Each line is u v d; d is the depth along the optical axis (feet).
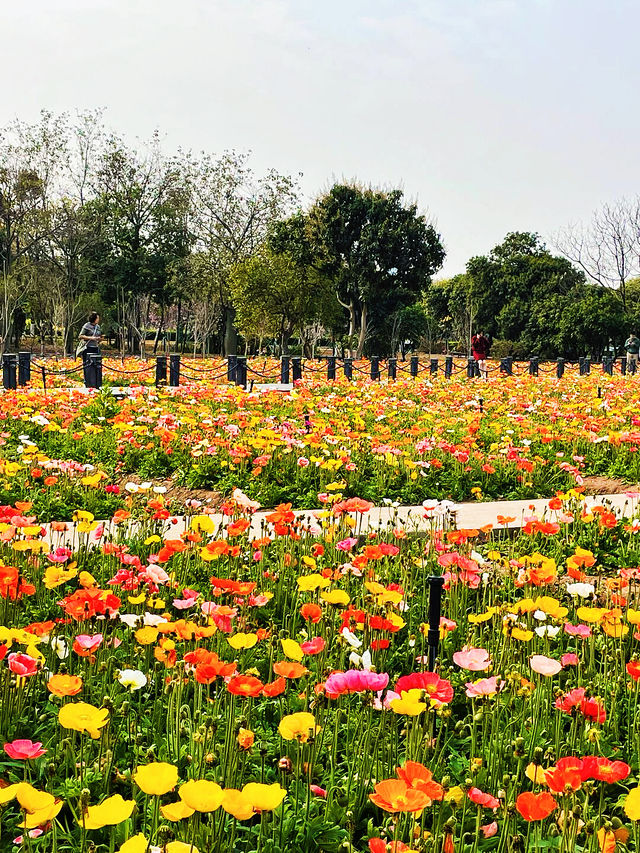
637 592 15.89
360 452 28.96
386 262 144.25
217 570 16.16
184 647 12.43
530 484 27.14
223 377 76.74
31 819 6.42
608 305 157.48
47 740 10.11
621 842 7.63
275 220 150.51
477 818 7.80
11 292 128.57
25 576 14.62
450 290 212.64
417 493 26.03
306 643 10.18
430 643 11.17
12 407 35.40
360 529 19.47
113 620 12.25
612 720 10.98
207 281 151.53
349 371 76.59
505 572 16.93
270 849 8.21
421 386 57.00
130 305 166.91
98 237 150.20
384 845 6.69
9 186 133.49
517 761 9.89
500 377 75.72
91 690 11.07
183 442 29.86
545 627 11.73
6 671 10.35
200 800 6.36
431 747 9.73
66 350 141.28
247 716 10.10
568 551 19.29
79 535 17.04
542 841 8.22
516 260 197.77
